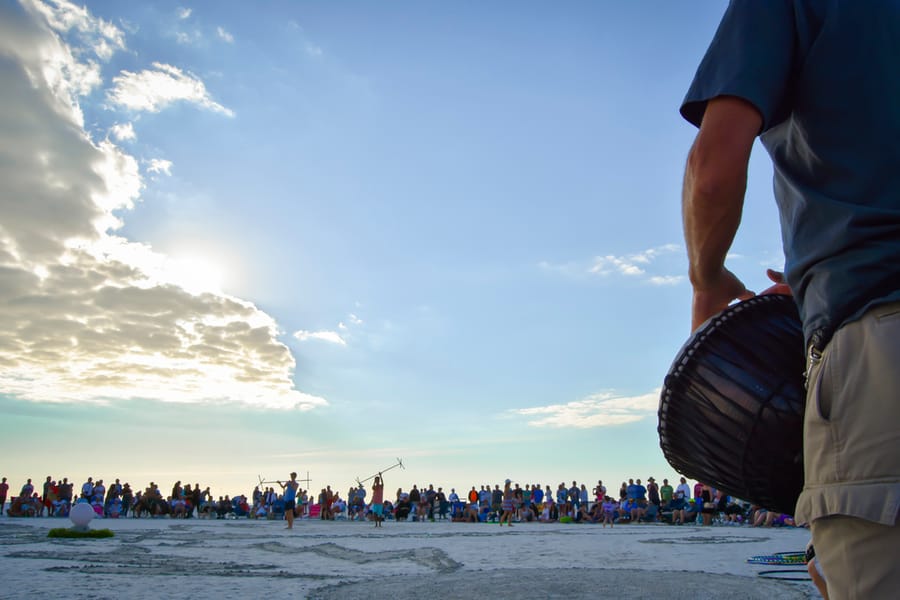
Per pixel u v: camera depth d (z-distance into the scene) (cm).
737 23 162
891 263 143
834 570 143
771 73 156
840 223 150
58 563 980
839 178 154
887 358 135
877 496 132
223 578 793
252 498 4344
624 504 3297
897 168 149
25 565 941
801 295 161
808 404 152
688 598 608
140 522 3158
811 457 149
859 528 137
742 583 725
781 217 173
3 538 1619
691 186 164
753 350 202
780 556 1028
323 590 673
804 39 161
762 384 197
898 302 138
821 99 158
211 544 1496
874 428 136
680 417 214
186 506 4072
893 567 132
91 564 967
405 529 2530
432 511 3872
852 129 154
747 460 200
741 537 1811
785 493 202
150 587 700
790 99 164
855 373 141
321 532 2208
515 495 3700
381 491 2773
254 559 1090
